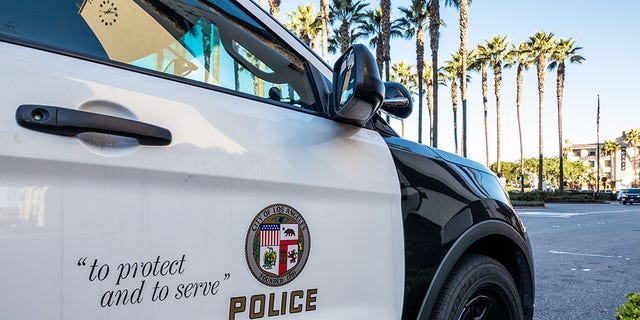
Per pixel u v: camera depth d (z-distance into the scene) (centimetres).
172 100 123
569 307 448
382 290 162
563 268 662
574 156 10800
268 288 131
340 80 155
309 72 170
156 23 139
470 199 202
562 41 4244
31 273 95
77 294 100
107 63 119
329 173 150
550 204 3631
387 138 188
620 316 278
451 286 186
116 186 108
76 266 101
